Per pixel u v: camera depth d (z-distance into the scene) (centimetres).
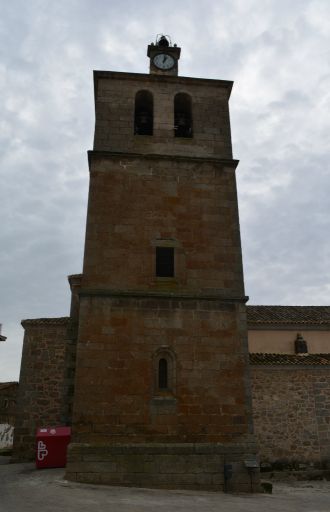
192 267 1583
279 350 2330
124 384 1393
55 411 2025
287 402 2052
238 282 1580
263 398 2047
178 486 1295
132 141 1764
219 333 1491
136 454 1312
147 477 1294
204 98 1908
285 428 2011
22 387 2050
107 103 1825
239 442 1370
